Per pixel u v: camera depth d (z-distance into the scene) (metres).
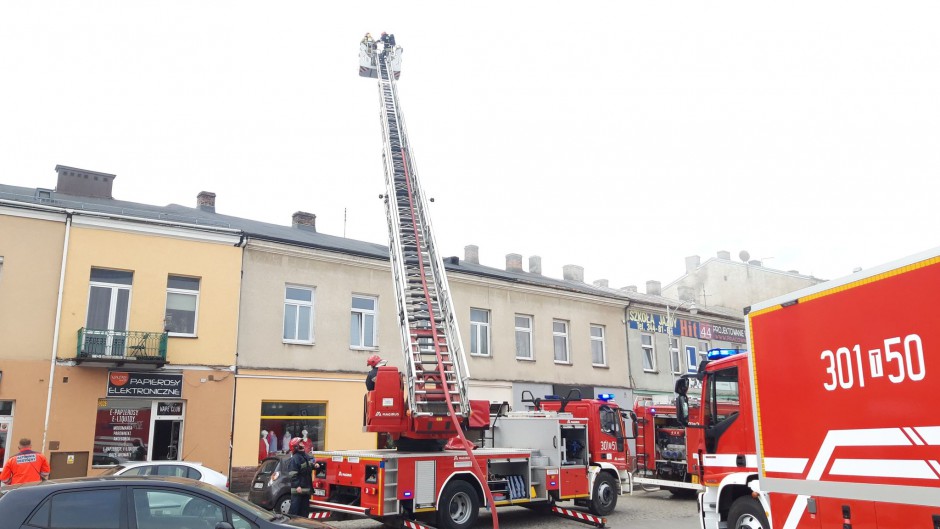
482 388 22.55
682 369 30.25
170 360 16.44
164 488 5.66
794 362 6.12
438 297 13.04
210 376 16.92
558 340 25.70
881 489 5.09
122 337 15.82
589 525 12.28
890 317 5.12
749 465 8.20
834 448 5.57
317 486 11.76
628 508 14.81
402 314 12.45
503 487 12.02
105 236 16.22
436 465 10.95
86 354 15.19
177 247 17.11
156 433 16.17
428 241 14.23
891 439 5.03
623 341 27.67
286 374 18.16
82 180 19.92
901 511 4.90
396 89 19.09
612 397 14.84
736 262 39.97
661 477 15.99
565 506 14.95
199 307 17.16
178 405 16.61
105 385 15.54
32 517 5.18
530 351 24.66
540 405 15.76
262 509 6.15
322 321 19.22
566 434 13.60
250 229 19.92
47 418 14.79
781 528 6.15
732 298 39.56
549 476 12.73
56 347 15.13
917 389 4.84
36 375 14.83
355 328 20.12
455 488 11.07
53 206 15.62
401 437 11.55
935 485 4.64
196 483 5.95
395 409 11.23
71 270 15.66
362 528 12.20
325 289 19.47
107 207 17.55
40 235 15.44
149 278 16.59
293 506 11.43
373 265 20.55
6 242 15.02
